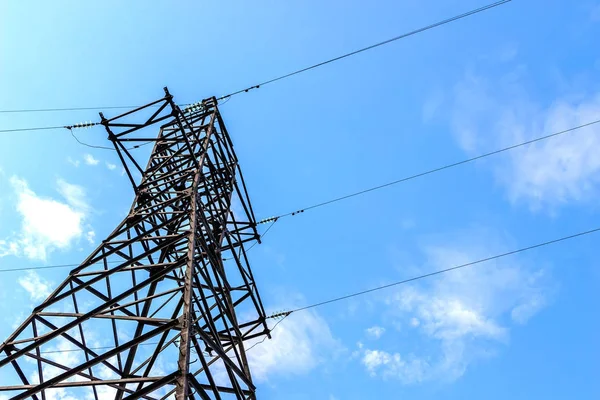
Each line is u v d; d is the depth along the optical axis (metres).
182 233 13.33
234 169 21.38
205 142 17.81
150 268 13.31
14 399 10.17
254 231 21.08
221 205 18.28
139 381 9.80
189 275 11.12
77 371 10.16
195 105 21.02
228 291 15.15
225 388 13.05
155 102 18.27
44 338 11.77
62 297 13.41
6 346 12.16
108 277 14.78
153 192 18.27
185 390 8.54
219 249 16.22
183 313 10.13
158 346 12.70
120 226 16.02
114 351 10.14
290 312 17.69
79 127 18.86
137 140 19.36
